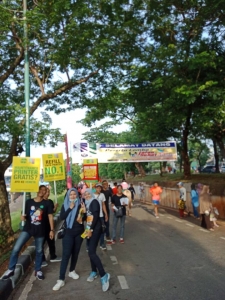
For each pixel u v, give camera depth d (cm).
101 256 775
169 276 588
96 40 1134
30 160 835
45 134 1027
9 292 527
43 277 610
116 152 1986
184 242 892
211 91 1269
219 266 638
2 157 1083
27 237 603
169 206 1988
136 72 1373
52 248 755
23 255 730
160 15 1386
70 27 1005
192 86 1248
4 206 1023
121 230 941
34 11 890
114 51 1245
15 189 812
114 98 1473
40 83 1163
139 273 617
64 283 575
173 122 1648
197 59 1213
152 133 2136
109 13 1177
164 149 2034
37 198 625
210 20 1312
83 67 1176
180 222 1304
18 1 1023
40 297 512
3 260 758
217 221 1255
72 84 1180
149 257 741
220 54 1398
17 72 1295
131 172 4841
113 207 930
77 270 660
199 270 617
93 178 1830
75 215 573
